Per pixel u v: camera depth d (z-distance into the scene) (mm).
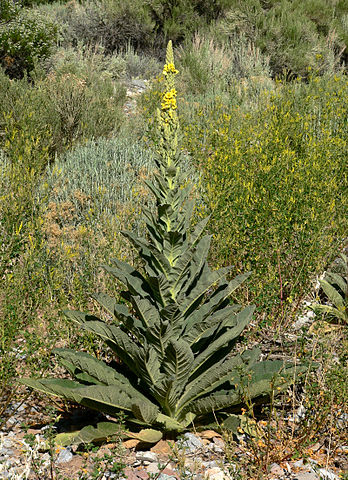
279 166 5828
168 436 3221
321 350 3428
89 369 3098
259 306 4207
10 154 6379
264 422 3318
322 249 4773
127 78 13586
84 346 3760
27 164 5902
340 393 3080
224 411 3334
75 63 12211
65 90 8125
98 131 8180
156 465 2963
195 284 3314
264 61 13781
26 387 3715
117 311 3086
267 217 4859
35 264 4199
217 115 9008
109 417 3498
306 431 3039
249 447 3098
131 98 11438
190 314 3238
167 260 2977
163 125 3059
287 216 4855
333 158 6328
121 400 2982
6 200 5113
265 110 8500
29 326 4238
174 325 3008
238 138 7285
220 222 4844
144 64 14531
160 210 2988
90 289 4348
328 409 3043
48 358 3557
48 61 11258
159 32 16344
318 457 3059
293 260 4738
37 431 3299
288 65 13898
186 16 16172
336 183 5965
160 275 3021
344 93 8547
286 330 4363
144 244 3055
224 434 2904
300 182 5359
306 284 4699
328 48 14625
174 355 2879
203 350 3369
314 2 16266
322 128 7258
